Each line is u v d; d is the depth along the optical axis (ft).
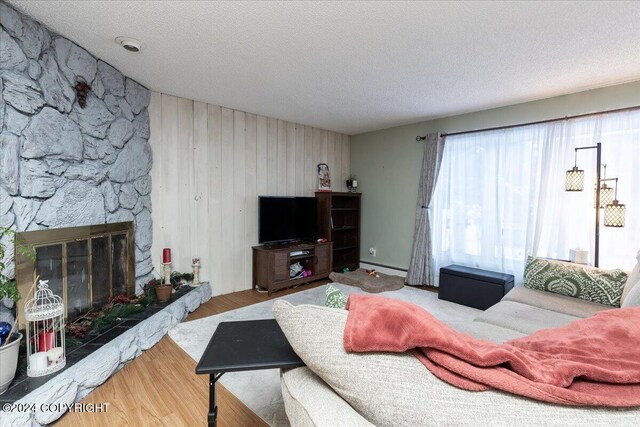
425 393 2.49
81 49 7.47
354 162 17.83
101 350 6.64
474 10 5.88
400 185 15.58
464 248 13.04
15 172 6.01
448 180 13.52
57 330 6.79
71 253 7.45
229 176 12.71
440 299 12.22
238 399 6.11
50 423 5.36
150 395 6.21
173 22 6.37
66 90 7.08
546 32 6.63
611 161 9.62
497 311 7.29
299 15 6.10
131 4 5.79
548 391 2.40
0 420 4.63
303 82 9.64
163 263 10.37
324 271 15.07
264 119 13.83
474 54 7.68
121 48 7.51
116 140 8.77
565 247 10.47
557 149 10.63
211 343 4.42
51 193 6.81
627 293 6.91
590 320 4.19
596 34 6.70
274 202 13.46
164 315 8.85
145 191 10.18
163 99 10.76
